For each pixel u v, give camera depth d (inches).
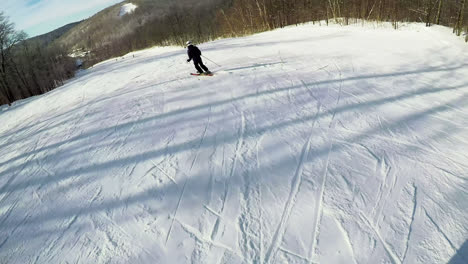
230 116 237.0
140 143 221.3
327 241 112.2
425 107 209.8
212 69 409.1
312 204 132.0
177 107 281.0
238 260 109.4
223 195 147.2
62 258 125.7
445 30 447.2
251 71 355.6
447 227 112.2
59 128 311.0
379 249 106.1
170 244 122.2
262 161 169.9
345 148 171.3
